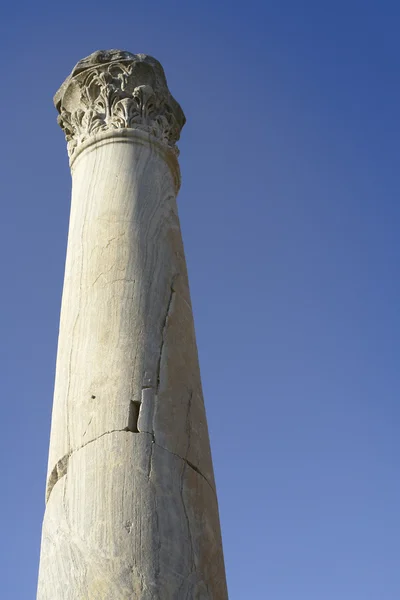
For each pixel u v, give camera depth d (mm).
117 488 9688
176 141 15469
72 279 12289
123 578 8992
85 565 9148
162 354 11234
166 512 9688
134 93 14719
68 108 15234
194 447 10727
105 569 9055
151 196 13227
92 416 10430
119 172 13453
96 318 11438
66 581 9164
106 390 10609
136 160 13781
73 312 11797
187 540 9688
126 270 11930
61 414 10852
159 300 11836
